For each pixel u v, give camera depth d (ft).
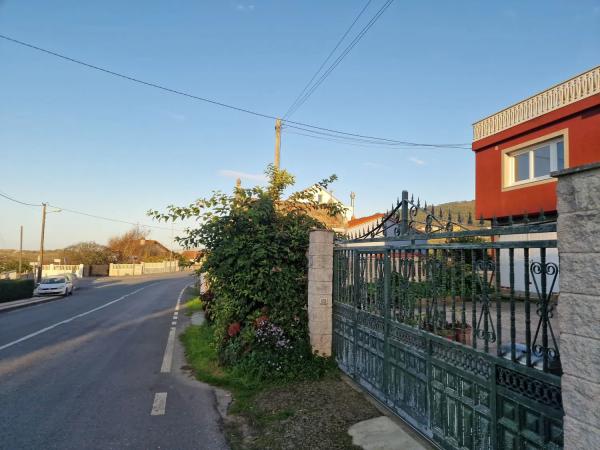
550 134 45.27
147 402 18.33
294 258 23.85
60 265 175.11
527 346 9.25
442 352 12.59
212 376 21.52
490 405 10.37
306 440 13.91
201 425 15.72
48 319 48.01
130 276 194.18
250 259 23.29
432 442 13.01
